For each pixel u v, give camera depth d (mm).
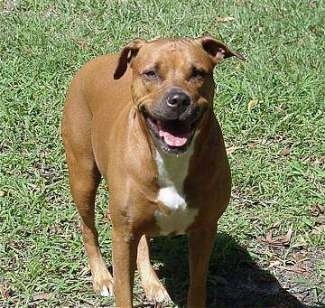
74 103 6574
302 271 6781
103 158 6105
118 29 10320
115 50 9914
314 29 10352
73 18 10742
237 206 7445
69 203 7492
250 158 7992
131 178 5625
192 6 10984
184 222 5730
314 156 8078
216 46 5855
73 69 9484
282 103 8805
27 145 8242
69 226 7215
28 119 8578
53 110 8758
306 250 6996
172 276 6785
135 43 5793
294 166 7844
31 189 7648
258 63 9492
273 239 7090
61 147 8180
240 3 11062
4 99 8914
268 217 7281
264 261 6887
